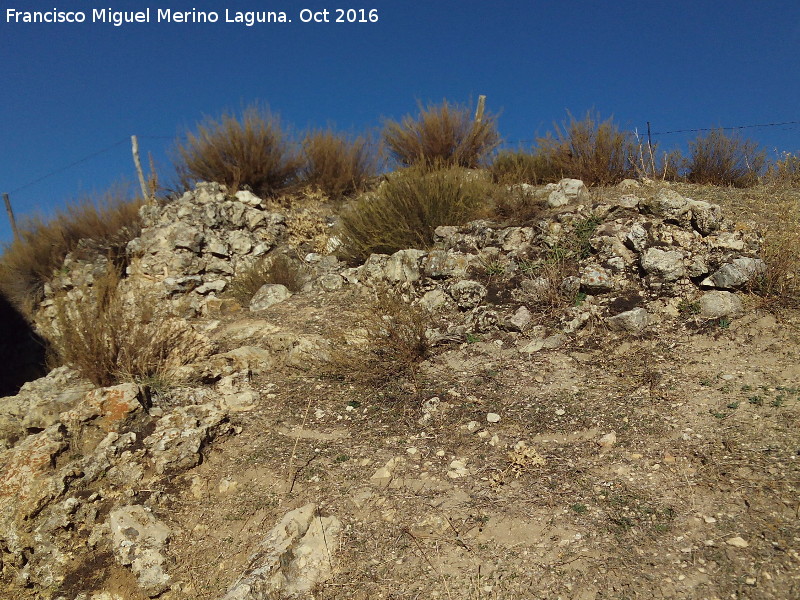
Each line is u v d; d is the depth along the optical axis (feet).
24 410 15.75
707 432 10.68
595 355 14.03
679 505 9.06
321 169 35.32
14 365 33.27
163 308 20.36
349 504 10.25
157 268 27.37
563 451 10.89
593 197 23.08
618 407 11.93
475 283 17.21
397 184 23.71
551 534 8.91
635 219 17.56
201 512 10.76
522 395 12.89
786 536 8.05
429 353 15.17
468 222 21.44
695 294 15.28
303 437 12.52
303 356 15.87
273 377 15.51
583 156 27.30
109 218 36.78
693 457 10.09
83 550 10.36
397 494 10.36
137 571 9.67
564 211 19.13
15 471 11.70
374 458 11.49
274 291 22.98
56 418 14.75
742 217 19.66
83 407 12.98
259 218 29.12
